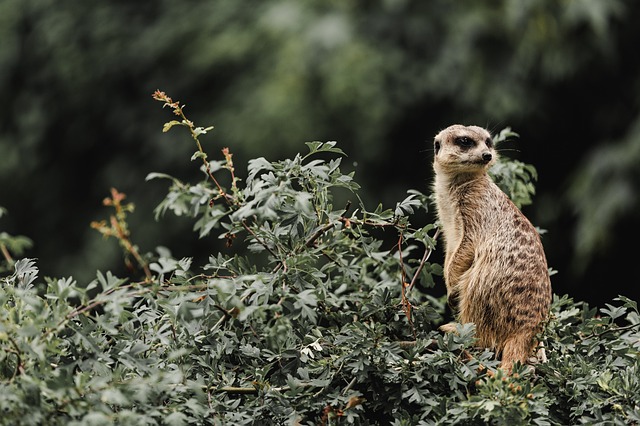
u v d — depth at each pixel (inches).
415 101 909.2
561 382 291.4
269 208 257.0
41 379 240.1
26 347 235.6
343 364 291.0
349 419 274.2
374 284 358.6
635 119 895.1
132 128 1029.8
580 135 939.3
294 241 291.0
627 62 922.1
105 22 1049.5
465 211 390.0
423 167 936.9
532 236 354.9
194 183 984.3
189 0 1032.8
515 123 909.8
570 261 901.2
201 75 999.6
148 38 1023.6
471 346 329.4
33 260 292.2
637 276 878.4
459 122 921.5
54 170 1079.6
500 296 340.8
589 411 289.7
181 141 993.5
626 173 828.6
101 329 278.4
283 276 277.4
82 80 1041.5
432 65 914.1
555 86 923.4
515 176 420.8
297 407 280.1
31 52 1075.9
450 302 376.2
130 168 1029.8
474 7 919.0
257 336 302.5
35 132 1066.7
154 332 284.5
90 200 1076.5
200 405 253.1
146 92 1034.1
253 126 919.7
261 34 961.5
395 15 933.2
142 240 964.6
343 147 913.5
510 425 256.8
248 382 294.5
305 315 256.1
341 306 339.6
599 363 311.6
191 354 287.7
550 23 882.1
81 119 1060.5
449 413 264.2
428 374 283.7
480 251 370.6
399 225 307.0
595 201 831.7
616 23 906.1
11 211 1085.1
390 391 289.4
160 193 1002.7
